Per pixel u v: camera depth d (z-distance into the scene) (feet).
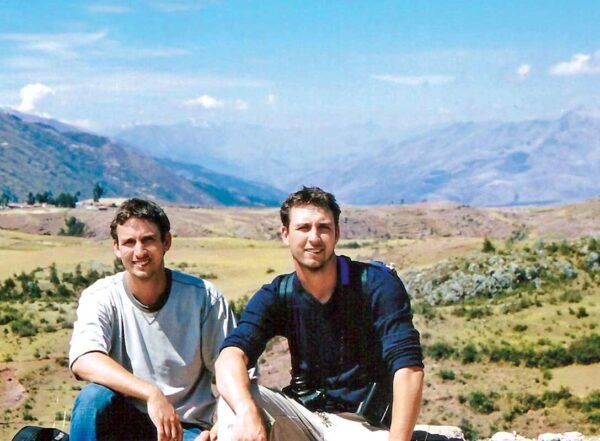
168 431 10.57
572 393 79.10
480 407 76.89
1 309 143.54
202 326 11.26
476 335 103.96
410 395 10.37
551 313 111.45
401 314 10.55
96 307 11.07
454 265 140.05
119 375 10.65
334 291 10.61
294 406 10.71
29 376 97.35
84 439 10.54
